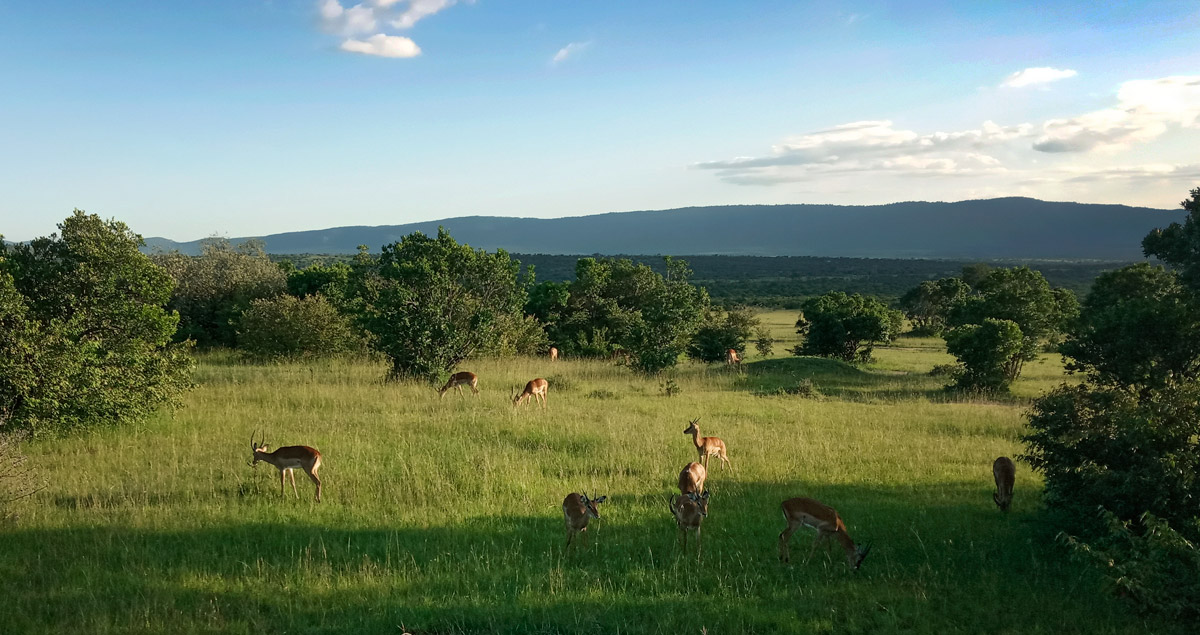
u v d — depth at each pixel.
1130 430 8.29
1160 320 10.00
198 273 36.41
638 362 28.48
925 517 10.32
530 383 18.95
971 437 16.55
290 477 11.48
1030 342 28.19
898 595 7.62
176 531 9.49
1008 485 10.54
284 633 6.77
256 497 11.03
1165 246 28.77
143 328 15.28
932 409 20.30
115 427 14.67
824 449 14.65
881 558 8.82
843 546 8.55
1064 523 9.24
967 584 7.91
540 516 10.46
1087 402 9.29
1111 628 6.79
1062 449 9.20
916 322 73.69
